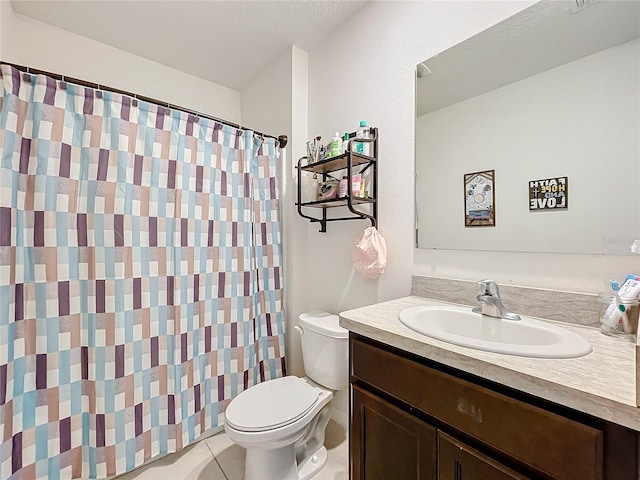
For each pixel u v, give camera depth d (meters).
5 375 1.04
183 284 1.43
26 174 1.11
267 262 1.82
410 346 0.80
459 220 1.19
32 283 1.12
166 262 1.40
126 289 1.27
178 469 1.37
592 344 0.74
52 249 1.14
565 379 0.56
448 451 0.72
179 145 1.44
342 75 1.68
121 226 1.26
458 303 1.16
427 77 1.29
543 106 0.99
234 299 1.64
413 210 1.34
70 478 1.19
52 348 1.15
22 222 1.10
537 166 1.00
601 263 0.87
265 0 1.49
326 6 1.54
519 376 0.60
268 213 1.82
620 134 0.85
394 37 1.42
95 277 1.22
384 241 1.44
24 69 1.10
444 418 0.73
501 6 1.08
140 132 1.32
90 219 1.22
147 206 1.34
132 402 1.29
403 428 0.82
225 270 1.61
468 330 1.01
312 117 1.89
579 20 0.93
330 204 1.62
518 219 1.04
